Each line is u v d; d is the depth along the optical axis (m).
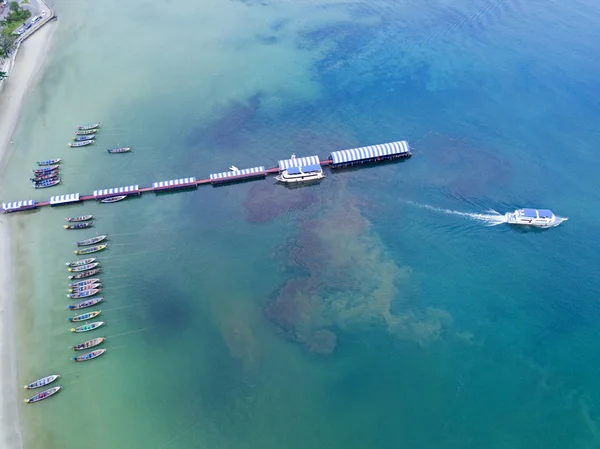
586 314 79.94
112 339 79.00
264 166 110.50
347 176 107.81
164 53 145.25
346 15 160.50
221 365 75.44
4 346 77.81
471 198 100.06
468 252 89.94
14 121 121.38
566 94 124.75
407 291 83.88
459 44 144.25
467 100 125.06
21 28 150.38
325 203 101.69
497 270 86.81
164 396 72.06
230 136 118.12
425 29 151.25
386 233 94.19
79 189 105.31
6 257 91.38
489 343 76.44
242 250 92.62
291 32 153.38
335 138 116.69
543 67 133.62
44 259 91.06
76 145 114.88
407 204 100.06
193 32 154.88
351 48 144.88
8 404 71.06
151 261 91.00
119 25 158.00
